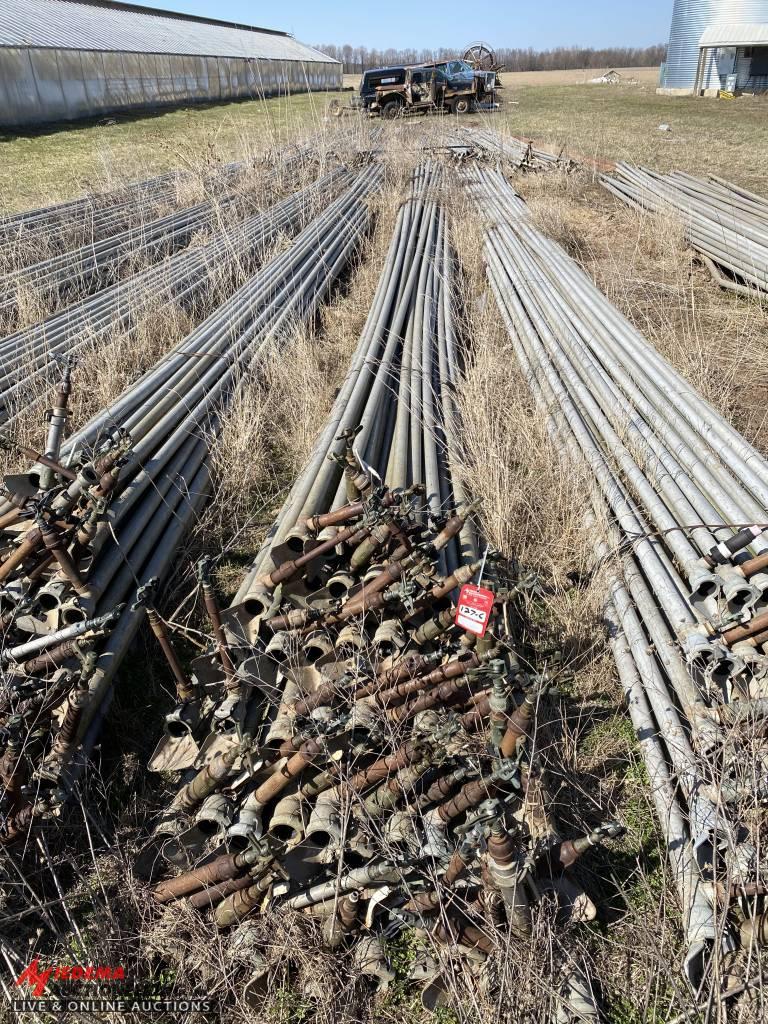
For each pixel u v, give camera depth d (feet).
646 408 18.57
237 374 22.56
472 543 15.02
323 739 9.63
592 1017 8.68
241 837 9.87
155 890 10.06
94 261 30.81
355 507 12.44
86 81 87.71
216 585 16.15
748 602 11.66
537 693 9.41
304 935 9.56
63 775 10.91
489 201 43.60
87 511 13.52
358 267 35.58
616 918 9.90
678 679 11.94
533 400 22.11
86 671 11.07
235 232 35.24
